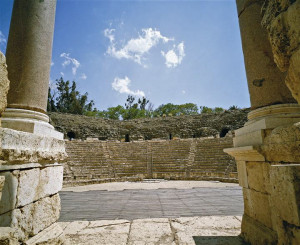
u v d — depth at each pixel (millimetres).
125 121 43188
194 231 4172
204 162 20047
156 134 39281
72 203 7953
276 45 2230
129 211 6434
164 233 4105
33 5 3914
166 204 7422
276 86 3568
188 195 9383
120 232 4238
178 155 22828
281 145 2539
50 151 3395
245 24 4074
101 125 39812
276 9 2271
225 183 14109
